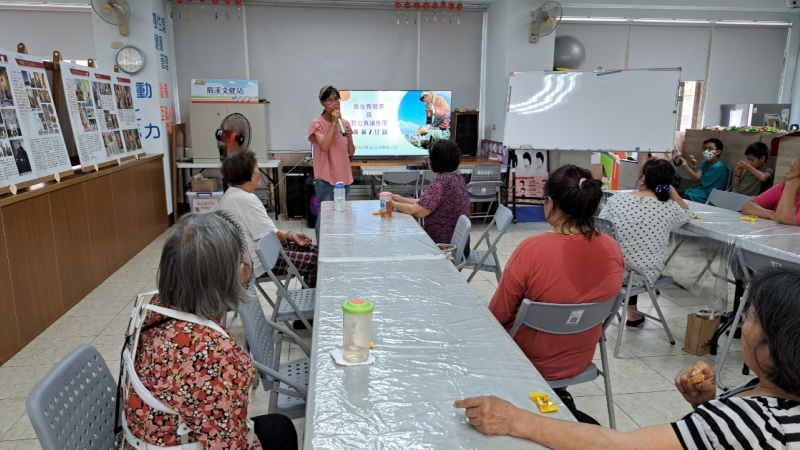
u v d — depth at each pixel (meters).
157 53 5.49
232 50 6.13
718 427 0.83
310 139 4.02
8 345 2.66
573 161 6.18
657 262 2.82
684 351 2.88
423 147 6.37
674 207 2.77
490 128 6.54
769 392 0.87
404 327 1.47
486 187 5.58
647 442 0.89
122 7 5.16
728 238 2.71
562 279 1.63
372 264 2.09
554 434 0.96
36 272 2.93
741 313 2.51
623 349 2.89
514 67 5.95
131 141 4.66
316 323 1.49
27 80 2.94
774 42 7.02
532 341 1.69
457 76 6.62
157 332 1.02
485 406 1.01
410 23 6.37
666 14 6.65
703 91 7.08
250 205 2.77
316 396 1.11
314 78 6.36
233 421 1.01
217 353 1.00
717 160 5.18
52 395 1.02
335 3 6.13
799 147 4.05
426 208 3.05
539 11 5.70
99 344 2.85
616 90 5.54
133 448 1.03
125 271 4.12
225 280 1.06
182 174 6.16
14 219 2.72
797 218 2.89
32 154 2.93
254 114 5.83
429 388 1.15
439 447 0.96
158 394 0.98
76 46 5.95
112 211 4.05
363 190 6.62
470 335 1.43
